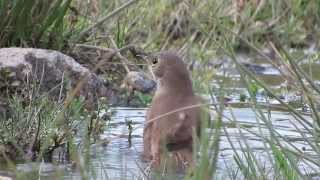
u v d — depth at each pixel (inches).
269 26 727.1
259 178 325.4
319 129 332.2
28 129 398.6
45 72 496.4
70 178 349.7
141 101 526.3
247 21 720.3
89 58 561.3
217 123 267.7
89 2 605.9
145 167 369.4
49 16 537.6
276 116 474.9
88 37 581.6
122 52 593.9
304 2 762.8
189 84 427.8
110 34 599.2
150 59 438.9
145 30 655.1
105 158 384.5
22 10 526.3
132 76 550.6
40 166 362.9
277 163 324.8
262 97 530.6
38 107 427.2
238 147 404.5
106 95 523.5
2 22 526.3
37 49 507.5
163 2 701.3
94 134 422.6
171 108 408.2
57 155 392.5
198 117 403.2
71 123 411.2
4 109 458.3
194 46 659.4
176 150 390.9
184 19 685.3
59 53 509.4
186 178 278.8
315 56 640.4
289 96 528.1
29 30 534.6
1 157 382.9
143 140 409.4
